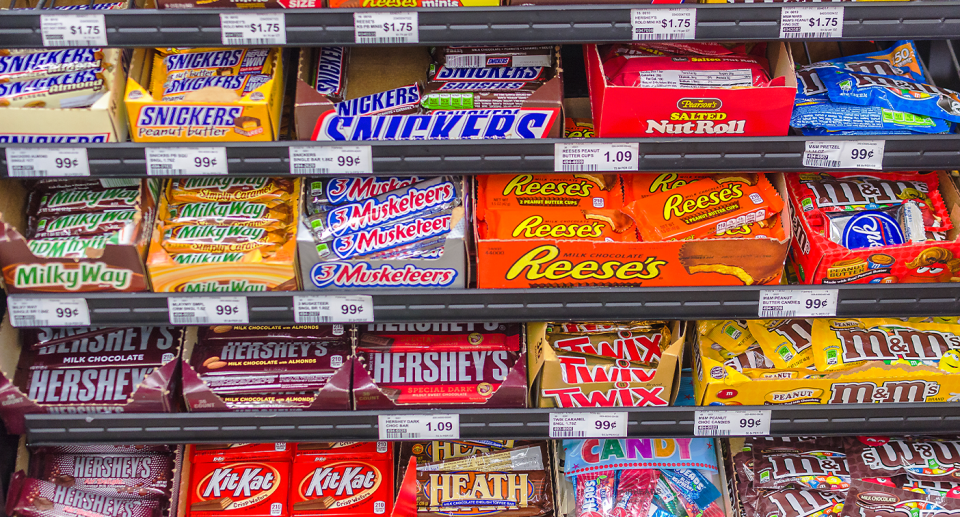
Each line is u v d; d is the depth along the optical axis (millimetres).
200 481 2051
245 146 1635
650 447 2168
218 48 1771
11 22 1510
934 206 1866
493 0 1601
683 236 1768
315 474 2062
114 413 1866
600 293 1788
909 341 1908
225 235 1780
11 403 1811
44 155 1605
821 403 1920
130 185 1821
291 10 1530
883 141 1656
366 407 1913
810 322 1971
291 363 1951
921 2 1539
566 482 2145
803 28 1565
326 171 1670
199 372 1926
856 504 2008
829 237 1792
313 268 1761
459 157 1671
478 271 1771
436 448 2152
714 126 1653
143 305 1759
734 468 2115
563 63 2252
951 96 1775
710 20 1561
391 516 1900
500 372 1954
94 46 1543
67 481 1980
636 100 1608
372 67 1920
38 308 1748
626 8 1550
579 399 1914
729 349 1947
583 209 1834
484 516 2027
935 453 2057
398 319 1823
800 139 1654
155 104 1581
